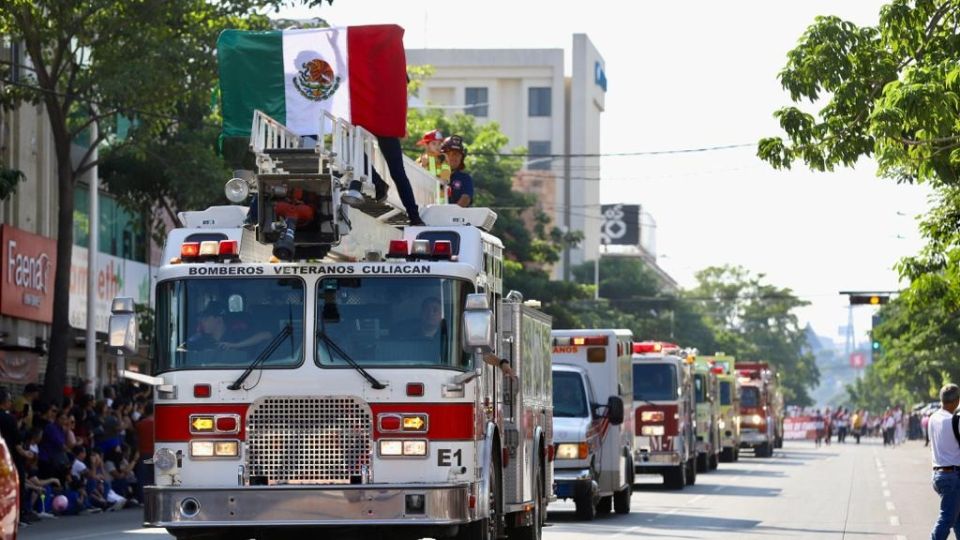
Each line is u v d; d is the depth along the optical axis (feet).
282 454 108.37
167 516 107.04
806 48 166.40
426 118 467.52
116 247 335.26
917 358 596.70
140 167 287.07
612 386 207.00
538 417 146.30
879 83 165.99
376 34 121.49
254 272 110.11
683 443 281.95
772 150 169.37
